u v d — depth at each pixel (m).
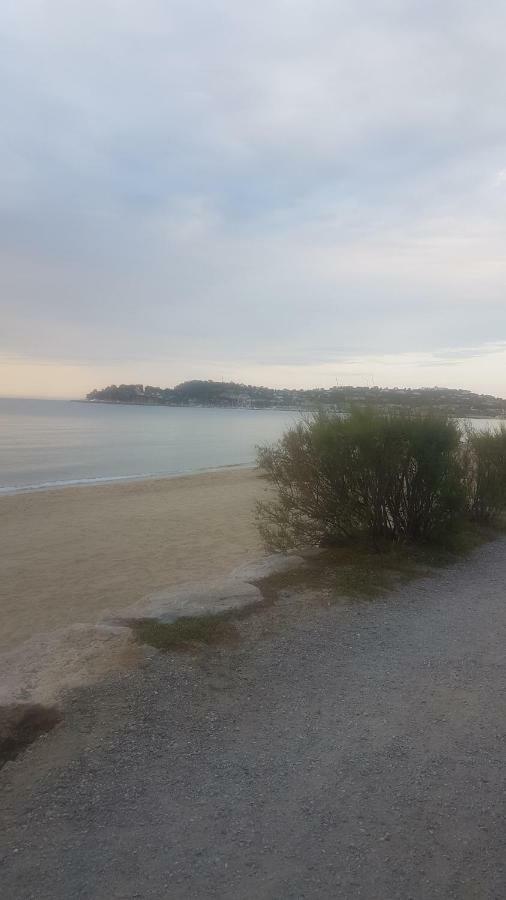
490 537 9.92
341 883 2.39
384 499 8.21
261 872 2.44
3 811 2.79
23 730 3.47
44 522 15.41
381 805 2.89
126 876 2.40
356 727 3.63
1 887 2.33
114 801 2.86
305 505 8.34
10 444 45.94
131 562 11.16
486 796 2.98
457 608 6.04
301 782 3.06
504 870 2.48
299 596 6.14
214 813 2.80
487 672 4.48
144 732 3.48
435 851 2.59
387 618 5.64
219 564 10.90
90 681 4.05
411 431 8.16
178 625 5.06
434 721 3.73
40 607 8.59
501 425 11.38
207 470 30.08
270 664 4.51
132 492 21.06
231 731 3.55
